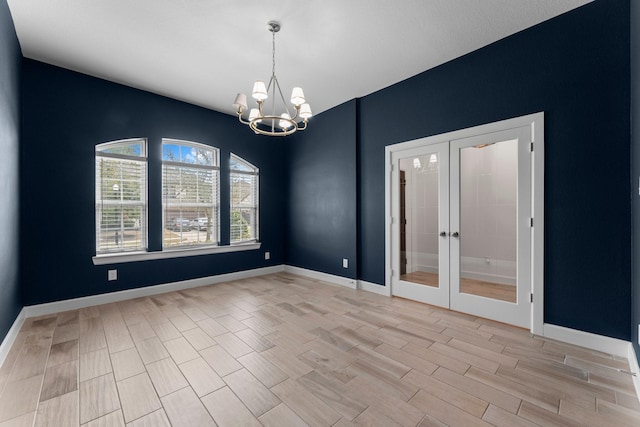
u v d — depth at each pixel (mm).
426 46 2762
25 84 2869
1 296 2066
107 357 2068
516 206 2598
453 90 3002
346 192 4105
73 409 1523
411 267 3443
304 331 2529
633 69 1963
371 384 1751
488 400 1602
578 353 2123
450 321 2750
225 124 4434
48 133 2992
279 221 5172
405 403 1577
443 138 3076
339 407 1544
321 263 4508
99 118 3312
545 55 2416
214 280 4250
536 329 2436
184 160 4051
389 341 2330
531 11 2293
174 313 2979
